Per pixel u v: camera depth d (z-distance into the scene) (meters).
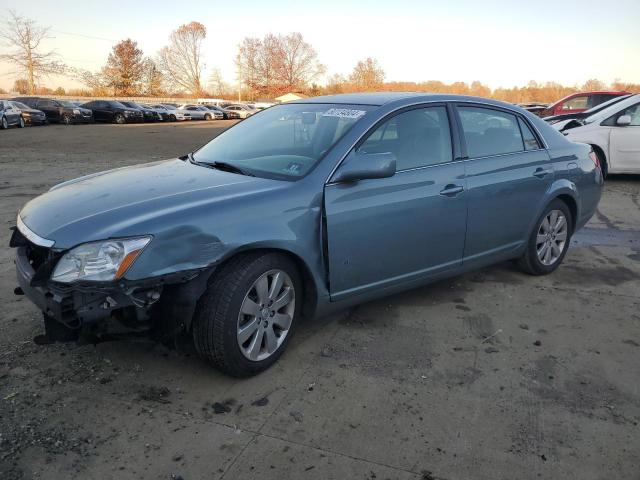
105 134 24.83
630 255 5.62
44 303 2.77
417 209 3.68
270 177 3.39
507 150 4.42
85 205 3.05
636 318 4.04
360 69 78.06
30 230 2.99
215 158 3.93
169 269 2.75
